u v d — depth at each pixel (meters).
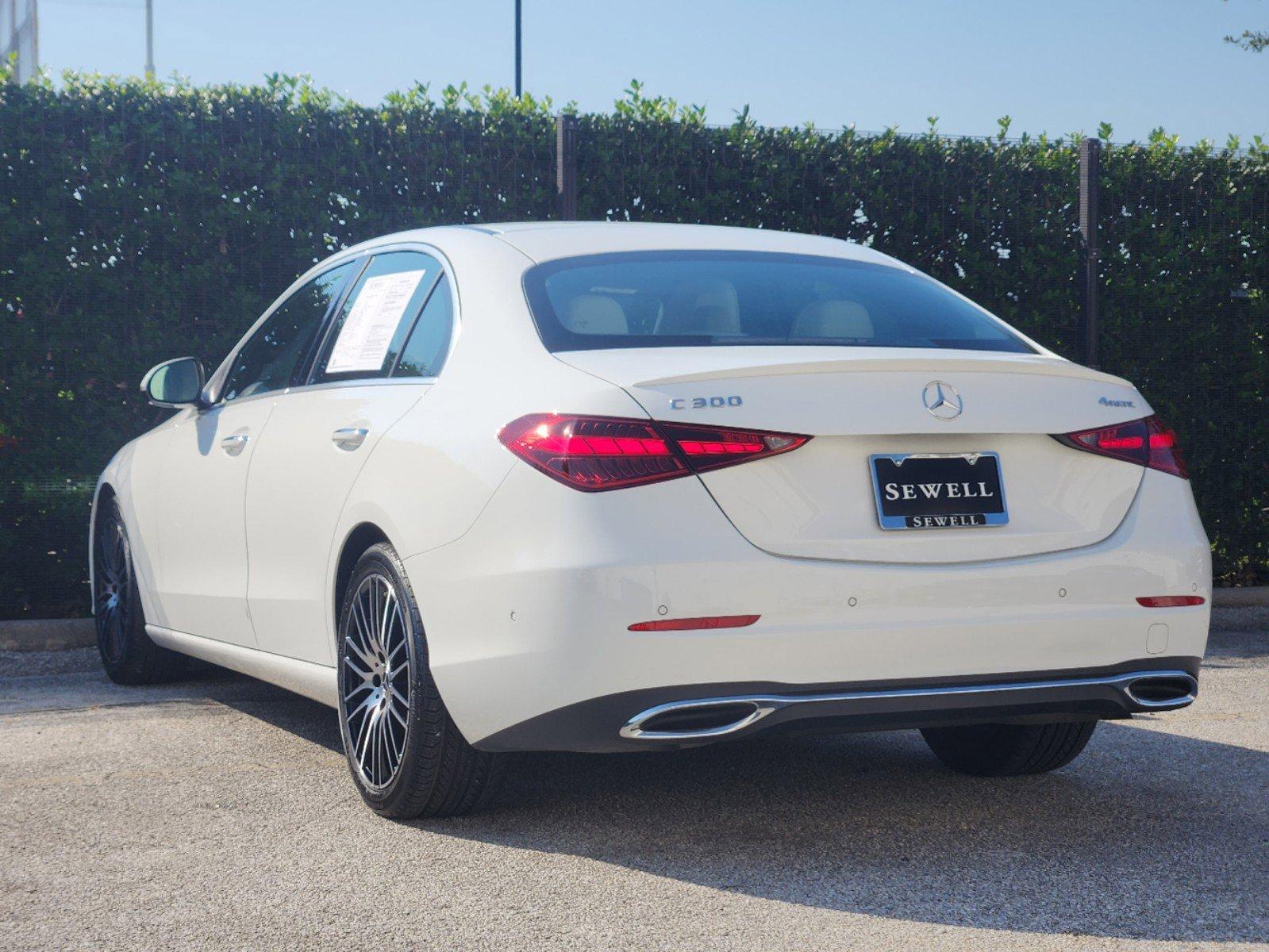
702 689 3.09
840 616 3.15
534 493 3.18
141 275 7.34
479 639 3.29
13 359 7.20
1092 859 3.42
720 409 3.16
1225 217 8.87
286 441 4.37
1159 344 8.82
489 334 3.66
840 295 3.96
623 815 3.81
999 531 3.31
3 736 4.93
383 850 3.49
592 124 8.04
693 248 4.10
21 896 3.16
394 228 7.68
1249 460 8.91
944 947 2.80
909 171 8.52
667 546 3.07
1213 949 2.80
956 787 4.16
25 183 7.21
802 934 2.88
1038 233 8.65
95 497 6.24
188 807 3.93
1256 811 3.90
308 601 4.17
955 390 3.31
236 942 2.85
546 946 2.81
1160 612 3.43
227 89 7.48
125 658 5.91
